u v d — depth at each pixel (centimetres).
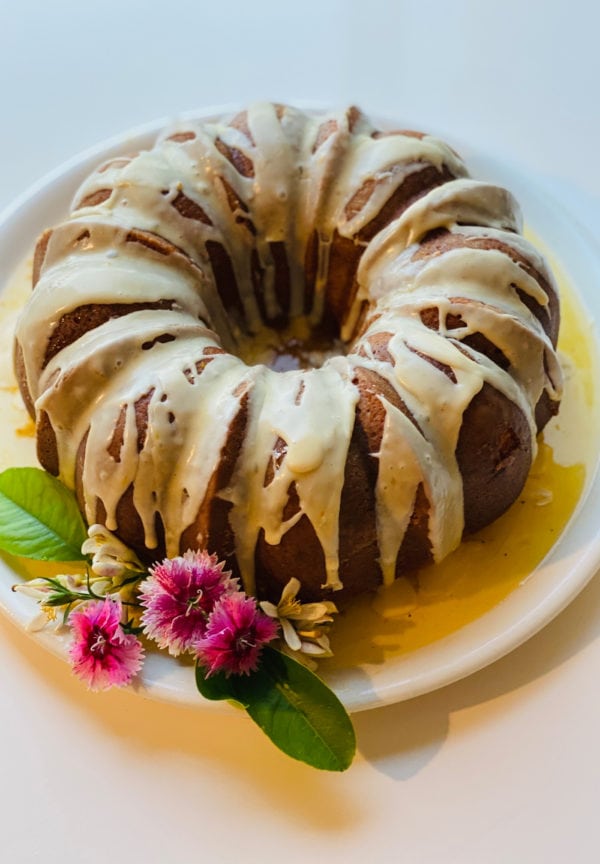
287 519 66
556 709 67
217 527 67
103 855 65
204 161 76
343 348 80
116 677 66
